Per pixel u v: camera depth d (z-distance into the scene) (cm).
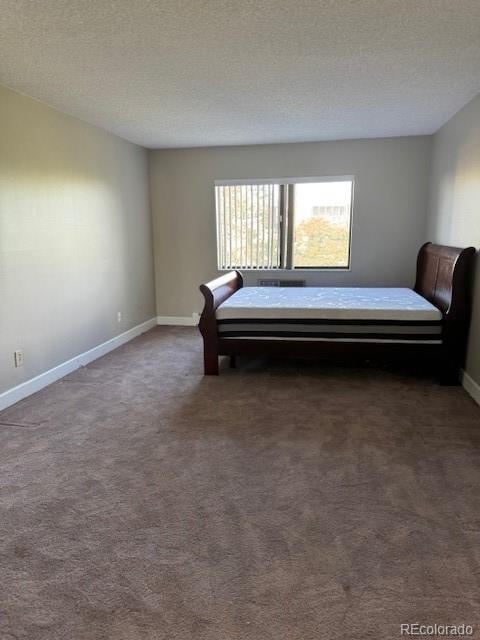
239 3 204
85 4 203
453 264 362
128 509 205
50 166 369
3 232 318
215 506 207
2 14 212
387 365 422
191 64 278
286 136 490
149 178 569
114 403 332
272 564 170
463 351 363
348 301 401
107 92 332
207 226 570
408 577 163
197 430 286
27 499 213
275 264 561
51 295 375
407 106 377
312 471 236
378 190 517
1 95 313
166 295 599
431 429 284
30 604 153
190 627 143
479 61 277
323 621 145
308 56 268
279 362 436
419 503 207
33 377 355
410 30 235
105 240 463
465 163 373
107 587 160
